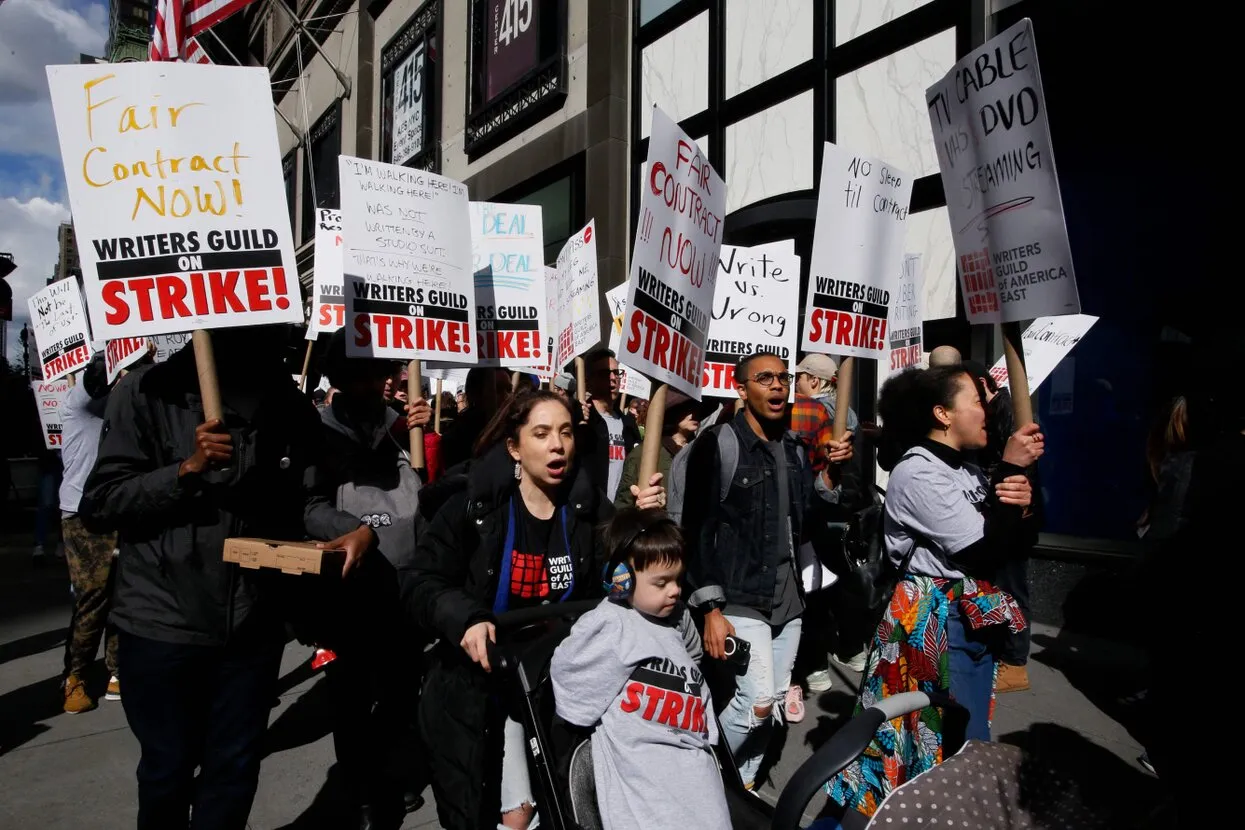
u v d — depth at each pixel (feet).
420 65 52.29
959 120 9.42
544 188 40.06
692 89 30.89
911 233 22.56
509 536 8.28
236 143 8.43
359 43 60.80
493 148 43.65
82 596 15.55
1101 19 18.94
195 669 8.01
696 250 9.68
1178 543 7.08
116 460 7.94
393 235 12.51
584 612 7.89
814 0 25.57
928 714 8.05
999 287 9.06
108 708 15.79
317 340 17.62
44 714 15.44
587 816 6.89
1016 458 8.43
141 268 8.11
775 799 11.57
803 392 17.31
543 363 16.46
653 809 6.51
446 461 16.40
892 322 16.99
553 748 7.13
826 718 14.39
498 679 7.41
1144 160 19.76
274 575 8.48
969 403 8.99
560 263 18.86
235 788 8.23
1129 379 19.89
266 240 8.47
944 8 21.70
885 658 8.90
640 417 24.07
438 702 7.99
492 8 43.32
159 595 7.89
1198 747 6.79
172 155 8.23
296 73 78.54
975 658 8.77
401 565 10.87
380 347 12.16
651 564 7.13
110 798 12.07
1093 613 18.12
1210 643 6.75
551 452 8.07
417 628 10.80
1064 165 21.33
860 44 23.94
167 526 7.95
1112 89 20.18
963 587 8.64
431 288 12.85
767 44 27.43
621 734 6.76
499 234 16.42
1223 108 18.28
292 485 9.00
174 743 7.92
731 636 9.62
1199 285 18.67
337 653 10.47
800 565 10.98
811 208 24.77
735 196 28.68
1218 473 6.85
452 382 29.66
